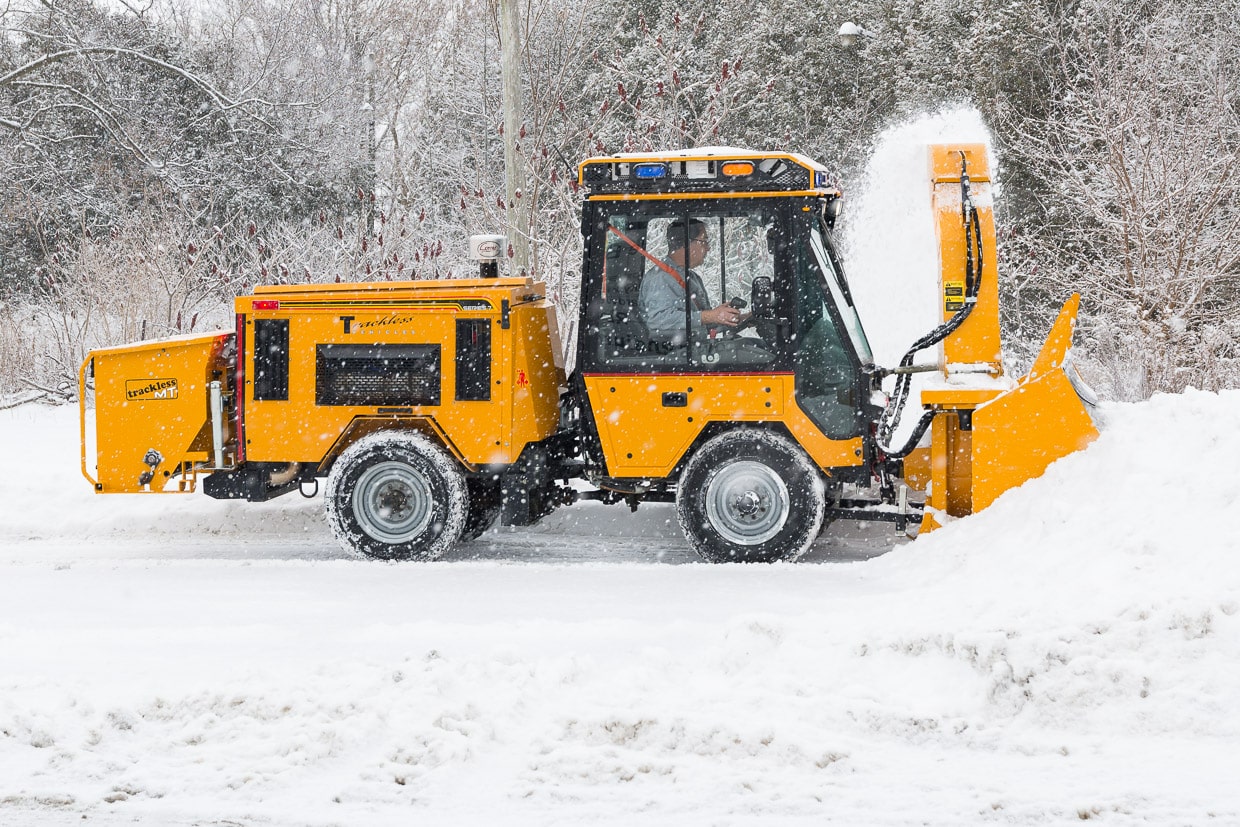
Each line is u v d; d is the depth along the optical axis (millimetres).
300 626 5789
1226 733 4215
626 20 26000
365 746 4227
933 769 4020
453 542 7551
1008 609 5191
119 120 23344
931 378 7223
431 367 7531
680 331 7254
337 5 30906
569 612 5992
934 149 7254
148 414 7820
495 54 25734
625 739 4238
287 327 7656
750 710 4441
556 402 8078
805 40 25422
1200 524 5633
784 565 7086
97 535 8766
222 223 23062
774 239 7145
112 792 3934
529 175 14438
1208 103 15812
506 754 4164
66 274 16500
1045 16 20266
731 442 7203
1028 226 18578
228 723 4391
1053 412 6598
